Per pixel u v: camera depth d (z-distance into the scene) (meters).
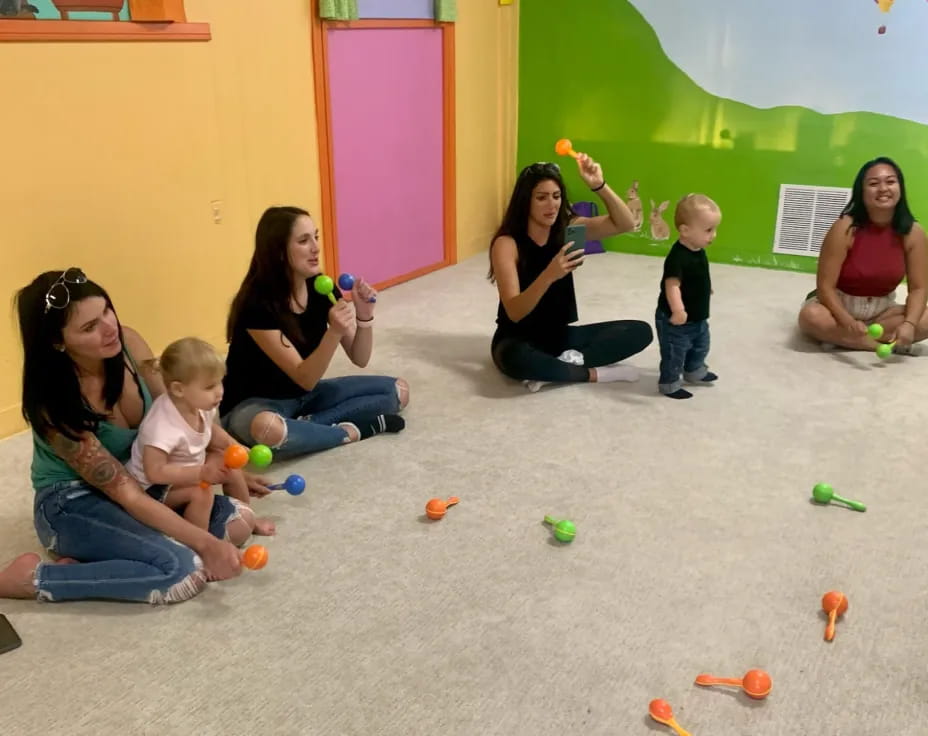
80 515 1.77
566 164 4.87
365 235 3.96
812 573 1.81
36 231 2.53
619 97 4.58
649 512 2.05
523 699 1.47
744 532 1.96
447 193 4.46
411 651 1.59
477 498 2.12
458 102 4.39
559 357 2.88
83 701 1.47
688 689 1.49
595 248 4.79
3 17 2.43
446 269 4.52
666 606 1.71
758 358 3.10
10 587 1.73
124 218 2.79
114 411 1.85
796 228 4.32
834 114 4.09
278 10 3.24
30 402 1.68
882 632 1.63
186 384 1.74
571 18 4.57
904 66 3.90
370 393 2.56
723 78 4.28
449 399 2.75
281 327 2.32
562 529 1.91
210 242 3.13
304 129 3.48
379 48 3.80
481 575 1.81
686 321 2.63
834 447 2.38
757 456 2.33
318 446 2.34
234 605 1.73
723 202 4.48
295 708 1.45
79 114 2.58
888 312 3.14
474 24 4.40
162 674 1.54
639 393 2.79
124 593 1.72
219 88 3.05
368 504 2.10
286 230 2.25
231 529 1.87
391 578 1.81
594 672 1.53
